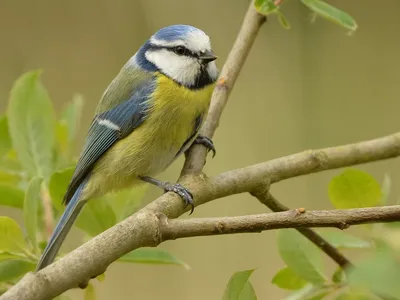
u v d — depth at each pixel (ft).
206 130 23.15
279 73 46.47
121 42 49.21
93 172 24.30
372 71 48.70
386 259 10.56
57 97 49.06
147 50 24.44
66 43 50.42
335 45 47.85
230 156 44.19
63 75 49.65
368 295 15.02
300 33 47.24
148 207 18.06
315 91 47.19
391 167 43.52
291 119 45.55
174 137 23.58
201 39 23.32
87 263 14.47
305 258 18.10
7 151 22.18
